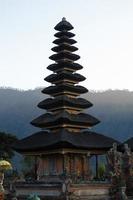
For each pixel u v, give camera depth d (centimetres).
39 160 5828
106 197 4803
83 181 4691
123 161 5288
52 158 5656
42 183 4788
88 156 5719
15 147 5831
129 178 5172
